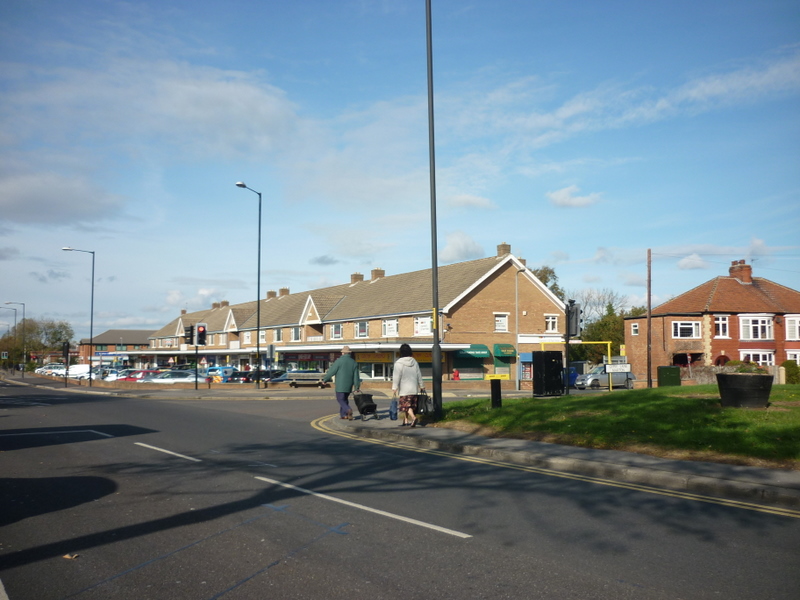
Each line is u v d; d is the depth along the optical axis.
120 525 6.68
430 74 15.29
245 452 11.79
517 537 6.24
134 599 4.71
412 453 11.73
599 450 11.05
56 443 13.13
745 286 54.41
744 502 7.76
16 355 121.31
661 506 7.54
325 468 10.04
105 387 46.81
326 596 4.74
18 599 4.71
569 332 19.53
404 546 5.95
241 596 4.75
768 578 5.11
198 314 92.19
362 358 49.09
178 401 27.62
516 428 13.45
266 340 67.62
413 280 53.03
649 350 42.28
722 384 13.17
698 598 4.71
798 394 14.95
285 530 6.47
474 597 4.72
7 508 7.43
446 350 44.88
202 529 6.52
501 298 47.81
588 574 5.20
